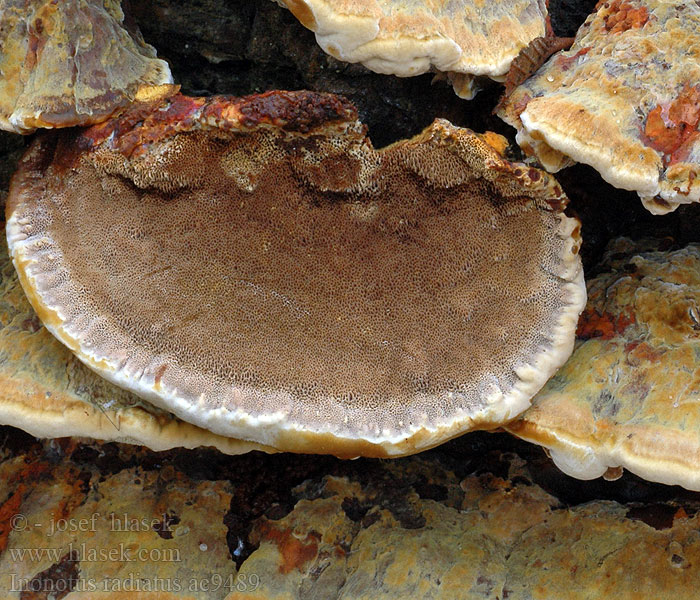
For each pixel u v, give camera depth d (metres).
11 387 0.34
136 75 0.34
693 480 0.33
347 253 0.34
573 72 0.34
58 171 0.34
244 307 0.34
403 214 0.34
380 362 0.34
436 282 0.34
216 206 0.34
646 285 0.35
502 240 0.34
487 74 0.34
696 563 0.35
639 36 0.33
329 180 0.34
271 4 0.35
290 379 0.34
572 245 0.34
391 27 0.33
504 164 0.33
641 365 0.34
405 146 0.34
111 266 0.34
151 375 0.34
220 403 0.34
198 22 0.35
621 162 0.33
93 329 0.34
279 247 0.34
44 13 0.34
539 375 0.34
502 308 0.34
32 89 0.34
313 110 0.33
